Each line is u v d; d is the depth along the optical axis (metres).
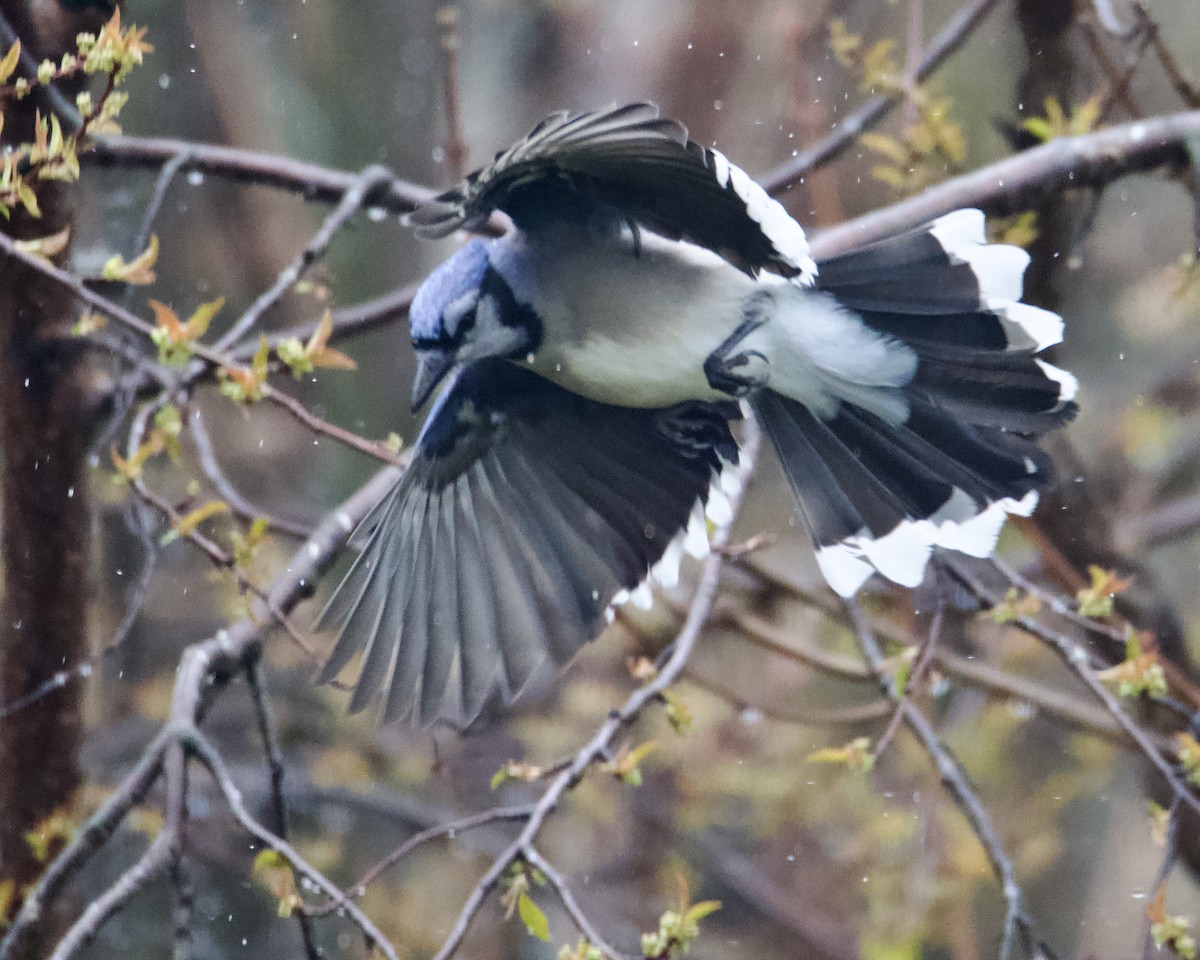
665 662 8.33
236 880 13.48
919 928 11.12
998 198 9.66
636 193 6.94
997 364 7.41
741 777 12.59
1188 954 7.25
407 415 16.03
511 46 17.33
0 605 9.79
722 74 16.94
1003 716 12.08
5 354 9.39
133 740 12.85
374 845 14.38
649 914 13.48
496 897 13.37
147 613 13.07
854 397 7.55
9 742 9.64
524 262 7.45
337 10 16.73
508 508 8.14
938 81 14.77
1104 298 14.87
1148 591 11.08
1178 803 7.58
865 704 14.64
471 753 13.70
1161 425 13.13
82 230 12.54
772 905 13.73
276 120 16.36
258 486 15.35
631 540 8.09
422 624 7.86
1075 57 11.05
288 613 8.14
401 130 16.81
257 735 13.80
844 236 9.48
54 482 9.55
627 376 7.64
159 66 15.91
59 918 9.39
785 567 13.42
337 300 16.11
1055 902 14.33
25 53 8.73
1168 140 9.77
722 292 7.44
